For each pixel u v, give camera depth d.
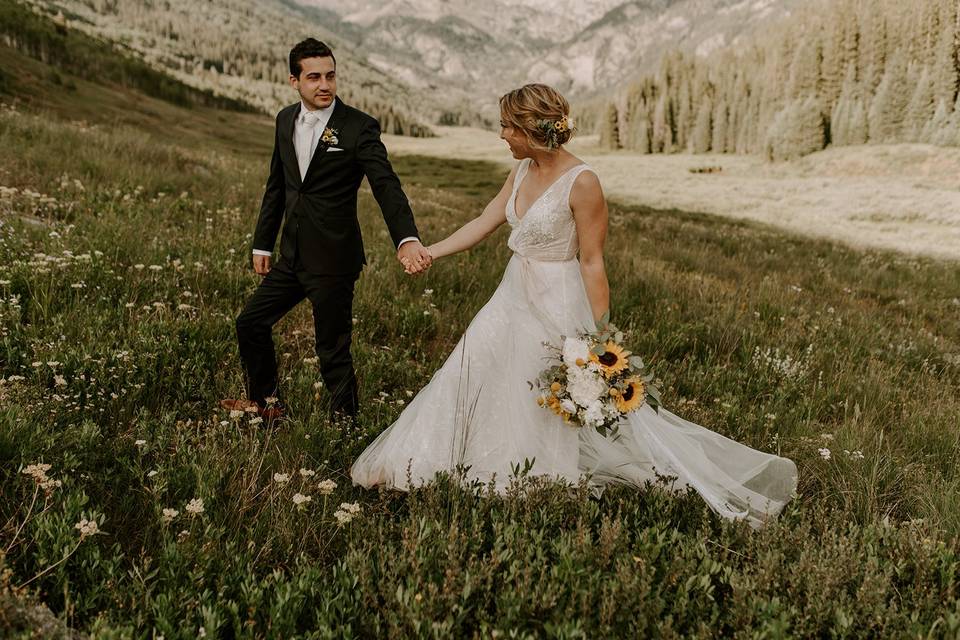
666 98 112.88
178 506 2.53
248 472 2.77
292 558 2.39
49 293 4.21
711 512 2.87
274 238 3.67
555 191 2.88
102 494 2.55
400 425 3.08
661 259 11.14
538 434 3.02
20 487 2.40
